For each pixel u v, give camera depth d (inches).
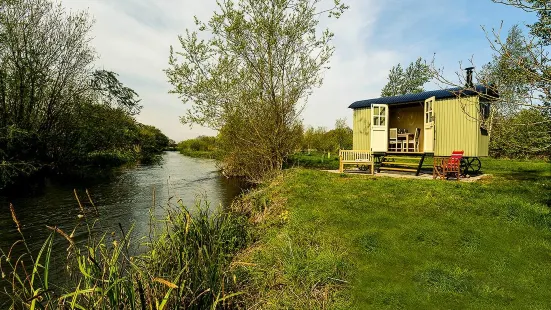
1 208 398.9
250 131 595.5
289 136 607.8
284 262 182.9
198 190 557.6
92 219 349.7
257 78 569.9
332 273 168.9
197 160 1603.1
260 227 275.6
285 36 546.0
